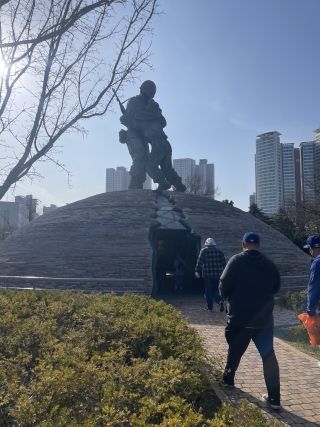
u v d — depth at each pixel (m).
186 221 21.23
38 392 4.18
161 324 6.99
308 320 6.82
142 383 4.61
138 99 26.23
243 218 23.94
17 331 6.49
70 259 19.17
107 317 7.42
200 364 6.04
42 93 4.58
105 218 21.53
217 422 3.86
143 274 18.03
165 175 26.23
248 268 6.23
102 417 3.76
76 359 5.14
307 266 21.30
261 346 6.03
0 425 3.85
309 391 6.34
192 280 23.88
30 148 4.47
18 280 18.33
